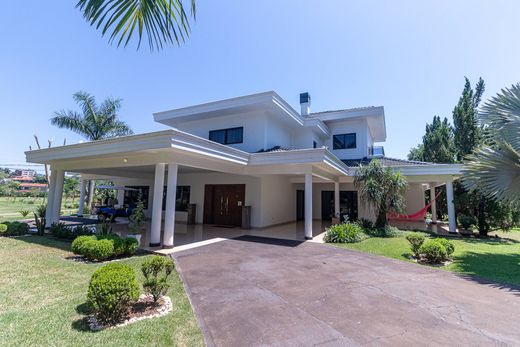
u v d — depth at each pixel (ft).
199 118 49.42
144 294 15.48
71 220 57.36
